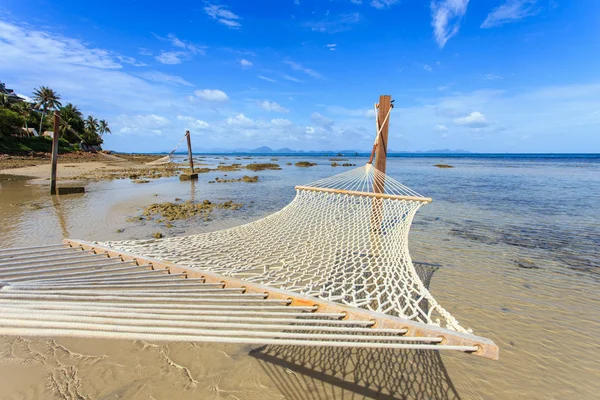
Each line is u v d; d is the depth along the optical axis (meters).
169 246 3.63
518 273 5.08
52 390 2.40
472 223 8.72
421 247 6.49
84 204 10.44
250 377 2.63
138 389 2.45
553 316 3.75
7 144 39.75
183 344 3.04
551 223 8.70
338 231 4.88
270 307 1.86
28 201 10.78
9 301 1.51
